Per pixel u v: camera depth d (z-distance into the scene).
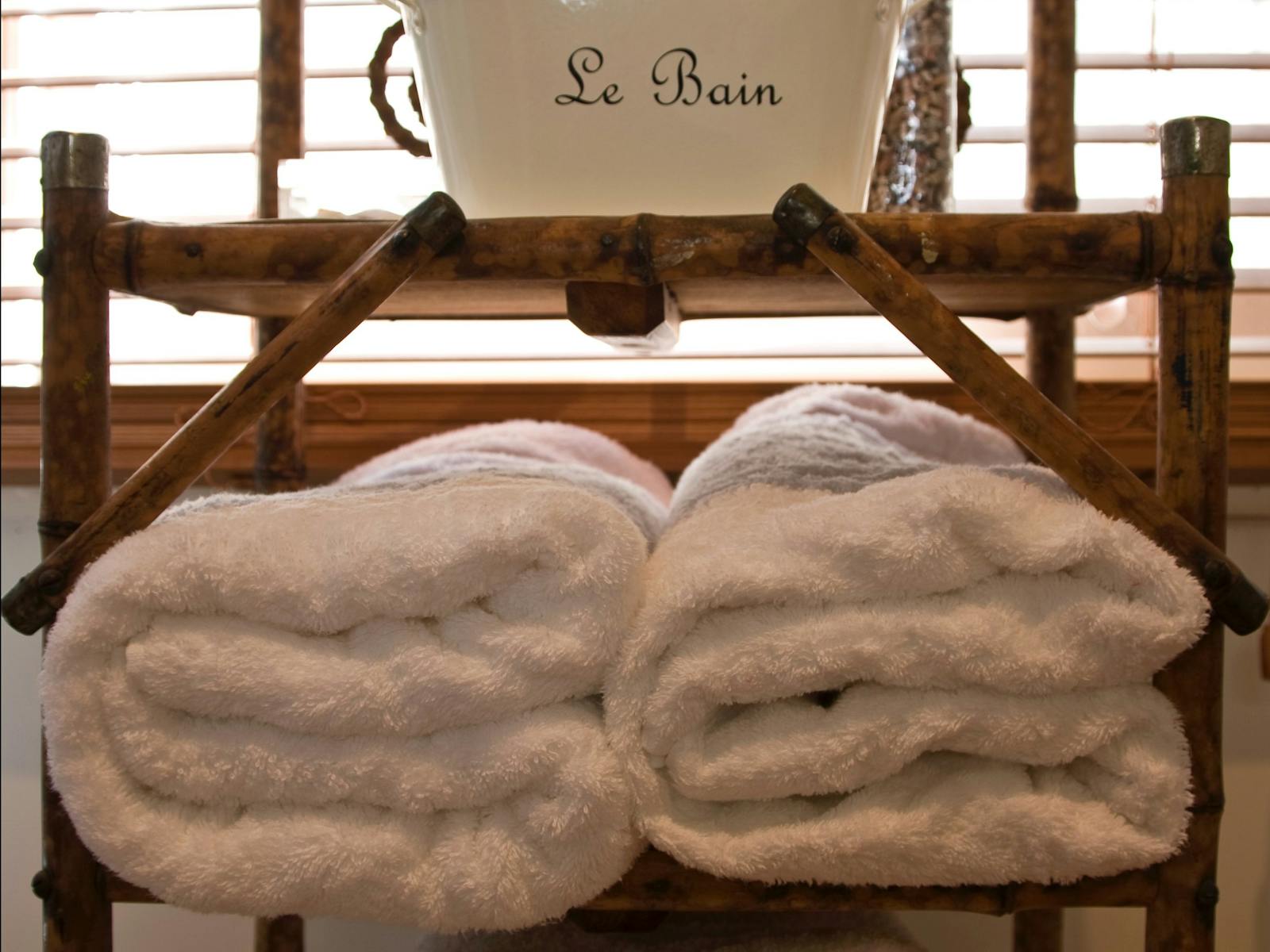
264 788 0.49
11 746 0.99
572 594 0.48
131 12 1.02
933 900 0.50
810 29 0.50
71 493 0.54
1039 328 0.83
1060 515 0.48
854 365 1.04
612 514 0.49
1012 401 0.49
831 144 0.52
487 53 0.51
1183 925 0.50
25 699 0.99
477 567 0.47
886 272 0.48
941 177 0.71
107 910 0.54
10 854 0.99
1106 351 0.97
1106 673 0.47
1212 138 0.50
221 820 0.50
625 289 0.52
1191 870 0.50
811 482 0.58
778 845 0.48
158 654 0.48
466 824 0.49
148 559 0.48
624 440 0.99
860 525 0.47
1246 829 0.92
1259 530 0.94
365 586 0.48
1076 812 0.48
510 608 0.49
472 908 0.48
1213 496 0.51
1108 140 0.96
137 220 0.55
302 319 0.50
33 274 1.04
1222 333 0.51
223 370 1.04
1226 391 0.51
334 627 0.49
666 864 0.50
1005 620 0.47
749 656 0.47
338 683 0.48
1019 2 0.99
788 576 0.47
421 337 1.04
